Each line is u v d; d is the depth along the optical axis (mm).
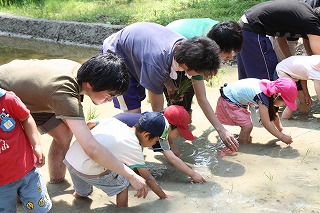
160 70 3604
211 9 7758
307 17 4531
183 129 3684
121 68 2998
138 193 3154
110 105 5324
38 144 2951
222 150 4199
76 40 8180
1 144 2797
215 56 3359
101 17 8461
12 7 9820
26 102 3189
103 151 3018
